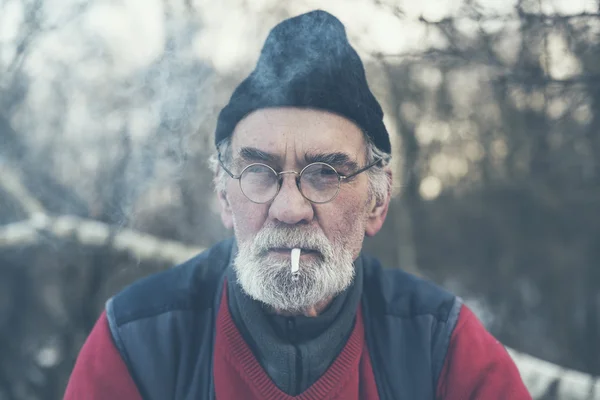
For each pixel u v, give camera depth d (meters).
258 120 1.33
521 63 2.27
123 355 1.40
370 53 2.35
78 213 4.17
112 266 3.99
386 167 1.51
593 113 2.65
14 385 4.28
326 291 1.31
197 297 1.48
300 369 1.33
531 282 7.52
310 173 1.32
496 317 7.56
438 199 6.53
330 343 1.34
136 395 1.37
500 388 1.38
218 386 1.33
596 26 2.07
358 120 1.36
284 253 1.30
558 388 2.45
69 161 4.12
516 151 5.11
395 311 1.47
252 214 1.33
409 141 4.30
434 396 1.41
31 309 4.86
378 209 1.50
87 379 1.37
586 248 7.12
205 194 3.80
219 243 1.59
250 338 1.36
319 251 1.30
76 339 4.20
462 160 5.32
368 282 1.54
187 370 1.39
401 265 5.83
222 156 1.42
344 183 1.34
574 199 5.78
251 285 1.31
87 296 4.04
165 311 1.44
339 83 1.32
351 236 1.37
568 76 2.25
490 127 4.17
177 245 4.04
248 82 1.37
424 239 7.29
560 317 7.32
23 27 3.58
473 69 2.78
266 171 1.32
